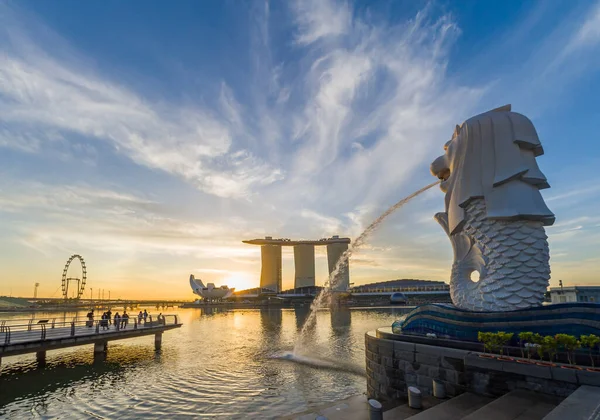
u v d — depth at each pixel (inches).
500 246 532.7
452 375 442.3
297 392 679.7
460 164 599.5
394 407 464.4
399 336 556.7
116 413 580.1
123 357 1060.5
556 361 394.0
